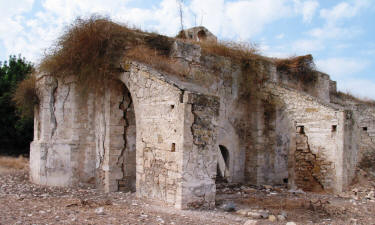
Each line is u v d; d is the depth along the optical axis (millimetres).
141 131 10805
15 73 25516
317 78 19812
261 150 15086
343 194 12086
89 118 13023
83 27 12289
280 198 11398
